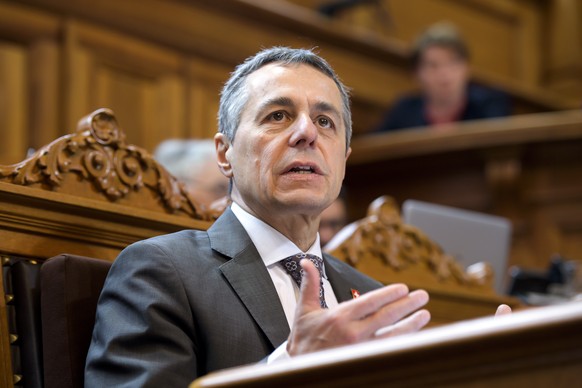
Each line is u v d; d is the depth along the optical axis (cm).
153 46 708
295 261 284
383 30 957
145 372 236
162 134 705
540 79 1102
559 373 137
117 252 295
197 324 256
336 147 288
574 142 679
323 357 145
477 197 693
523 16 1100
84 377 250
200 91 732
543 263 682
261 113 284
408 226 376
